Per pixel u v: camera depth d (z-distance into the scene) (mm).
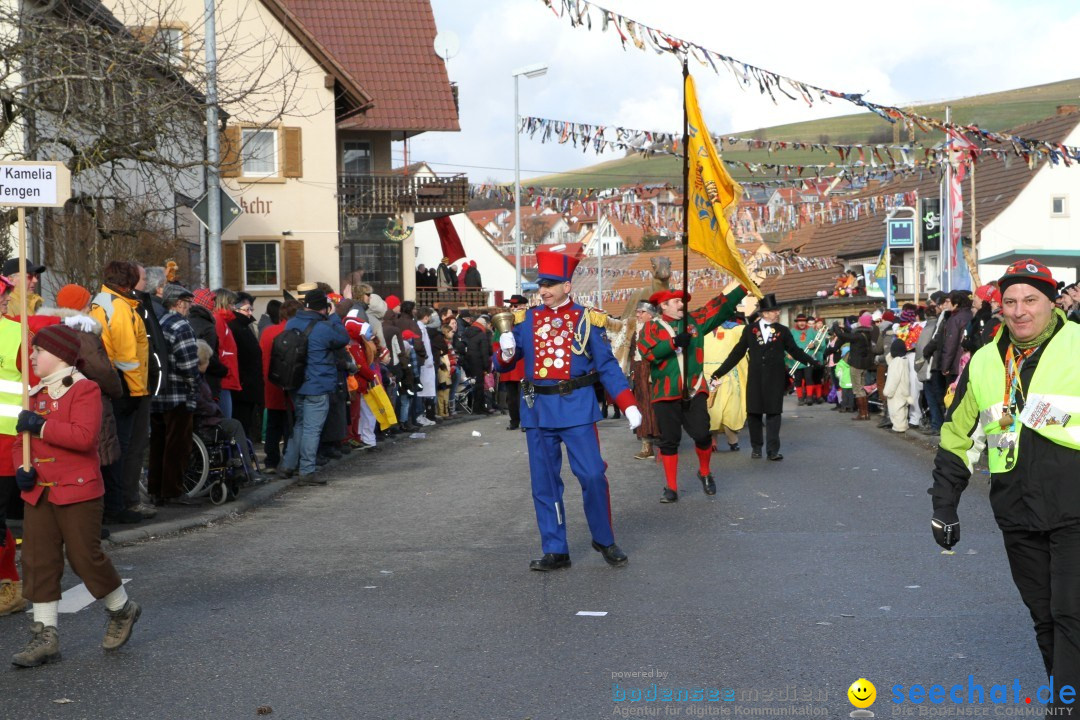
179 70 14867
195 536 10219
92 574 6391
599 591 7852
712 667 6035
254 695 5699
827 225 66062
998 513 4805
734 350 14117
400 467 15508
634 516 11102
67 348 6461
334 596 7836
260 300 35250
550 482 8695
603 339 8766
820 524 10352
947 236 30422
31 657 6219
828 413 25797
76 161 14734
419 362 20859
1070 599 4543
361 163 40281
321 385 13547
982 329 14523
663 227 30688
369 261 39781
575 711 5387
